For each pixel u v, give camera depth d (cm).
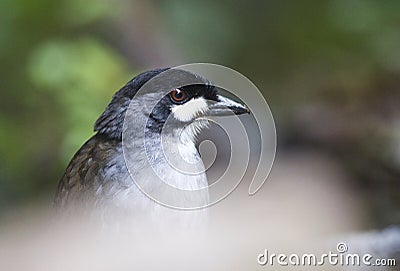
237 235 687
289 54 1775
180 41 1627
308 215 885
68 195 793
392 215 1106
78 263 666
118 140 796
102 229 765
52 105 1427
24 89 1448
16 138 1412
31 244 625
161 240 768
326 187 1173
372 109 1520
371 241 862
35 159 1401
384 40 1712
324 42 1769
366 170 1278
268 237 705
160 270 685
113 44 1527
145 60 1536
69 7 1467
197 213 792
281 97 1673
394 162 1292
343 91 1620
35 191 1365
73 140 1282
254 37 1762
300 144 1409
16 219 865
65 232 757
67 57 1358
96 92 1336
